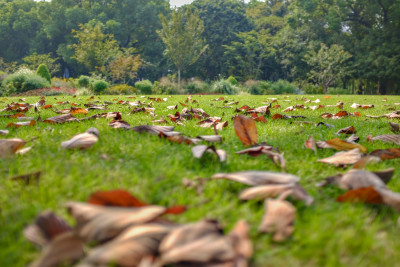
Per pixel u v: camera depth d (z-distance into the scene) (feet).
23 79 67.97
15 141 5.33
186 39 123.85
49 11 171.73
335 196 4.14
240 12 158.92
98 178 4.13
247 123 6.57
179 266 2.27
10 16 176.24
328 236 2.91
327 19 131.75
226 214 3.36
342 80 139.74
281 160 5.00
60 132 7.49
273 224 2.93
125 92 75.00
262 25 175.94
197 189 4.02
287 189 3.62
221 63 154.20
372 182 4.02
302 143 7.32
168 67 165.58
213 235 2.43
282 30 151.23
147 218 2.55
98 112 13.62
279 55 145.69
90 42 120.57
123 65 112.06
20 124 8.36
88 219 2.48
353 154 5.46
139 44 169.58
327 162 5.41
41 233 2.52
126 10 172.76
